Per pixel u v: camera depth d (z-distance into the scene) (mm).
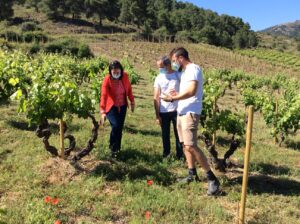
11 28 58250
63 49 30891
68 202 3594
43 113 4188
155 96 4953
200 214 3500
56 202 3389
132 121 7422
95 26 73688
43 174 4121
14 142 5176
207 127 5055
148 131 6688
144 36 71812
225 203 3785
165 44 50750
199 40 80625
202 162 3865
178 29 87875
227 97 15062
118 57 33625
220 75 20516
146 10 83875
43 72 5980
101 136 5789
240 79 22000
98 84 7105
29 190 3793
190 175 4215
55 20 70938
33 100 4148
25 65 6312
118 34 66000
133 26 83188
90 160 4512
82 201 3617
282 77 23641
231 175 4566
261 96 10594
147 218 3285
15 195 3709
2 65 6336
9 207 3406
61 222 3232
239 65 38656
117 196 3770
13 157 4617
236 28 101750
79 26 70875
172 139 6219
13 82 4742
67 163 4305
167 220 3363
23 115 6695
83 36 55812
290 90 15844
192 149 3818
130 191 3891
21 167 4285
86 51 31203
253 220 3461
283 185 4379
